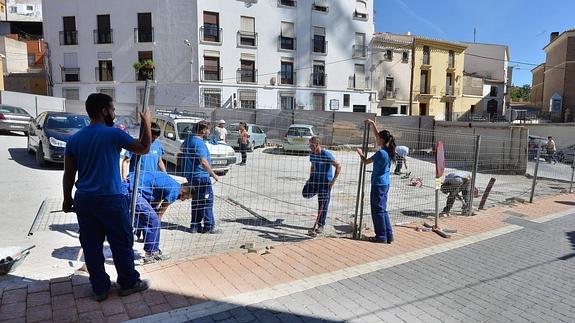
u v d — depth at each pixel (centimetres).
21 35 4809
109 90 3206
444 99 4497
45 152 1112
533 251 592
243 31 3219
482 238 653
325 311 381
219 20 3125
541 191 1229
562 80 3934
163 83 3103
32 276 432
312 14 3475
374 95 3856
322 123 2447
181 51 3081
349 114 2512
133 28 3114
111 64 3188
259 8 3259
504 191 1220
